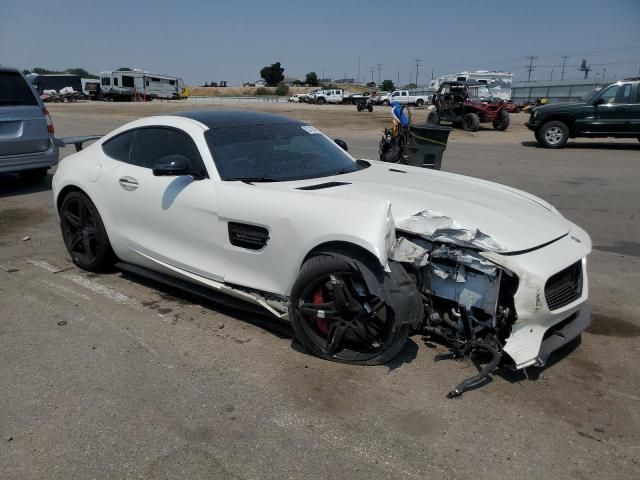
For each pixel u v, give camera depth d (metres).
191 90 107.69
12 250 5.56
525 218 3.50
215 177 3.83
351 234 3.04
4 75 7.87
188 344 3.56
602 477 2.42
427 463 2.48
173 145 4.20
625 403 2.98
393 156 10.30
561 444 2.63
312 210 3.25
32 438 2.63
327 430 2.71
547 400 2.99
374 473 2.41
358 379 3.16
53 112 32.53
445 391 3.04
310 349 3.38
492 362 3.09
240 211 3.56
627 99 15.38
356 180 3.93
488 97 23.77
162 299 4.30
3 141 7.75
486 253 3.06
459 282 3.17
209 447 2.57
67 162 4.96
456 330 3.30
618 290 4.71
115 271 4.95
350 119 27.69
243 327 3.82
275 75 116.50
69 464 2.46
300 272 3.27
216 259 3.79
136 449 2.55
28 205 7.67
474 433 2.70
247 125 4.36
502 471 2.44
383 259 2.96
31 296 4.33
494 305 3.08
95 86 63.69
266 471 2.42
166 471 2.41
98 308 4.11
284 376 3.19
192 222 3.87
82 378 3.14
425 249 3.21
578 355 3.53
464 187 4.00
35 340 3.59
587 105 15.76
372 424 2.75
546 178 10.45
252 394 3.00
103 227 4.60
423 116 32.31
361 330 3.20
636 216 7.45
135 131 4.55
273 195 3.47
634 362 3.45
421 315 3.12
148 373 3.20
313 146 4.46
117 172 4.44
